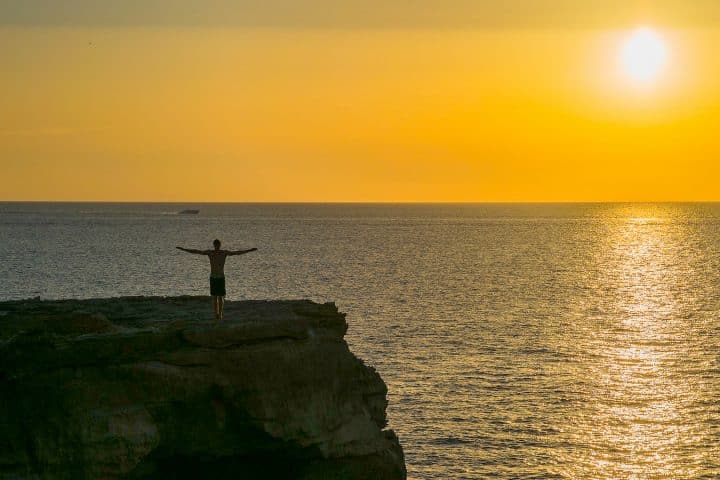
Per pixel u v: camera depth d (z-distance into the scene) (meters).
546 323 91.06
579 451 48.72
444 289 121.50
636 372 67.19
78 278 122.69
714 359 72.50
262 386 26.36
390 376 64.19
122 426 24.80
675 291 122.81
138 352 25.80
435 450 48.28
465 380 63.34
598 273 148.75
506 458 47.38
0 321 25.75
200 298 33.28
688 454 48.66
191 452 26.20
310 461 27.11
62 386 24.84
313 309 30.72
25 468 24.33
